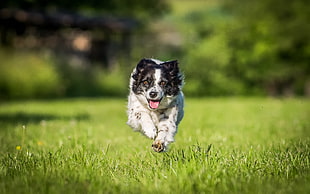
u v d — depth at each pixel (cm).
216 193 427
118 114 1395
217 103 1886
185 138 796
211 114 1355
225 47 2575
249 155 574
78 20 2998
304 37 2533
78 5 1975
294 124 1069
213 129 951
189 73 2578
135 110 612
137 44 3347
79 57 3053
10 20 2900
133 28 3212
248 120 1185
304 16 2569
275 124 1077
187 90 2575
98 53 3195
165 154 609
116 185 454
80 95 2467
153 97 578
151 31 3753
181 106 644
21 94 2292
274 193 421
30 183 450
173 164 520
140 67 612
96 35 3250
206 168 480
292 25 2525
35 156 605
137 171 531
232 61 2580
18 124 1081
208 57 2577
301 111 1470
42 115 1369
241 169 504
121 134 908
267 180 457
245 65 2573
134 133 923
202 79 2589
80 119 1232
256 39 2570
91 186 437
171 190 436
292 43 2533
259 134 890
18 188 437
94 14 3484
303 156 569
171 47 3156
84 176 464
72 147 706
